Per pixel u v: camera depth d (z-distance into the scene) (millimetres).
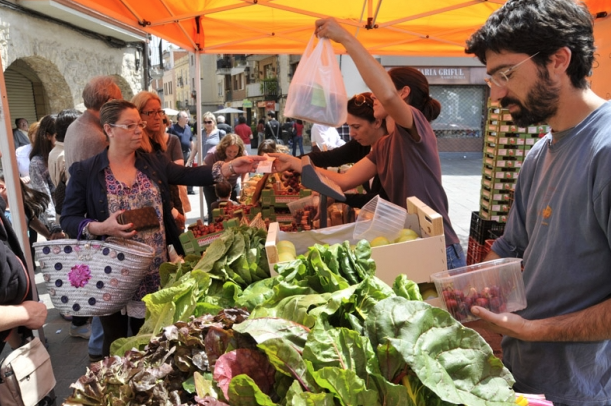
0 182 3307
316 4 4680
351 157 4098
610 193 1321
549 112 1453
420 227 2117
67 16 10078
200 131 6312
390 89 2285
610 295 1436
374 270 1619
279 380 1202
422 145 2461
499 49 1415
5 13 8617
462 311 1483
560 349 1531
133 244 2730
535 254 1588
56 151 4391
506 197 5109
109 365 1333
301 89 2465
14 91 11875
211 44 6016
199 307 1675
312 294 1398
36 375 1975
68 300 2609
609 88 3893
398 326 1201
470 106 20312
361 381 1087
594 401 1544
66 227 2861
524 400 1271
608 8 3885
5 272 1843
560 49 1346
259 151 7246
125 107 2914
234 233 2145
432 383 1084
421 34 5449
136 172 3020
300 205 3283
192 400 1275
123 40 13508
